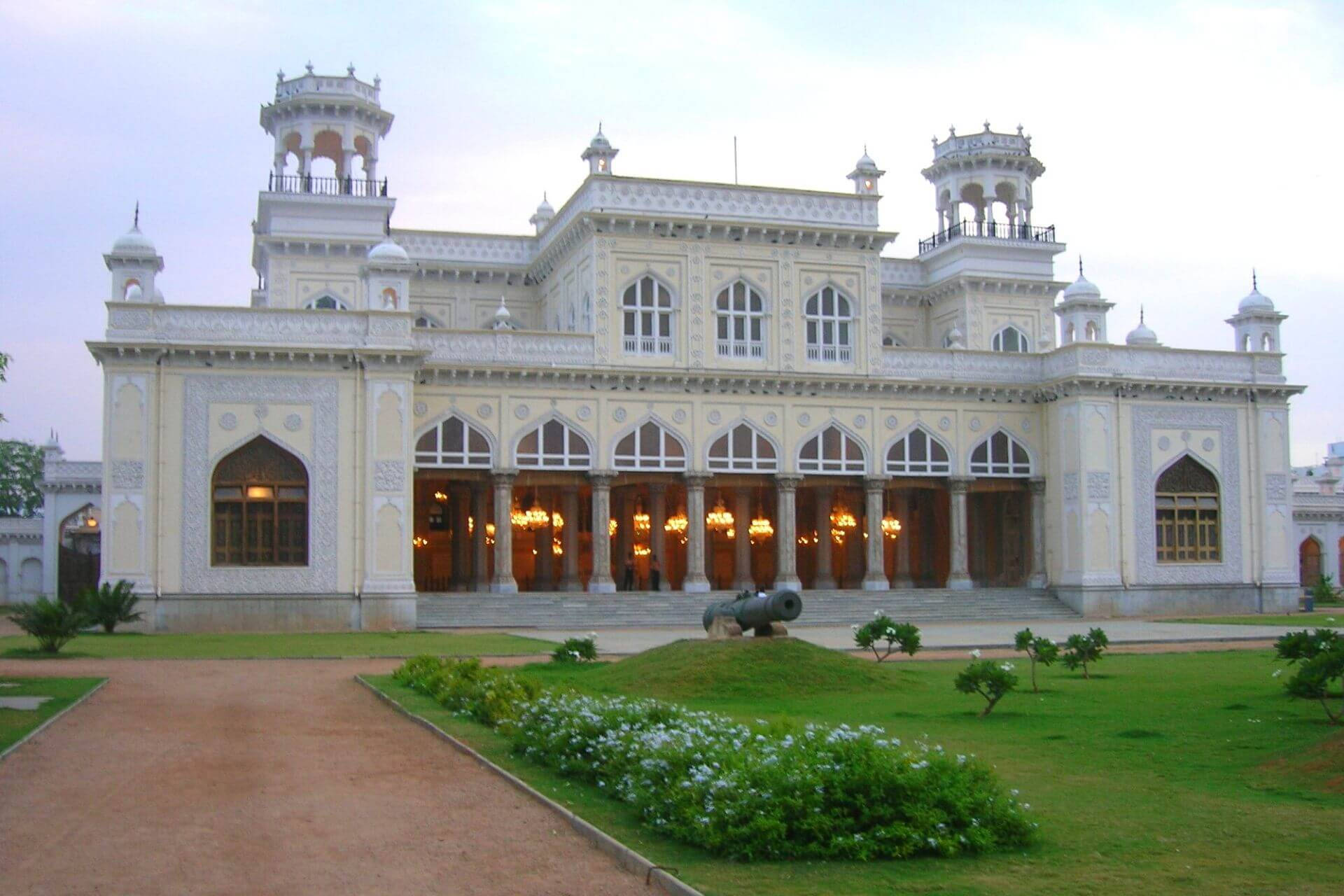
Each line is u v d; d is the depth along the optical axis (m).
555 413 38.97
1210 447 42.75
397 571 34.78
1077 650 20.97
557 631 33.78
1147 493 41.78
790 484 40.78
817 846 8.55
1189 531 42.34
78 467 49.62
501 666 22.02
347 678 20.98
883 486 41.78
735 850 8.52
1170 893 7.63
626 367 39.12
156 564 33.78
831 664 18.94
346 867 8.55
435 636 31.81
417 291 45.16
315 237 41.97
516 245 46.28
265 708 16.84
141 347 33.78
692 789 9.24
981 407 42.84
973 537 46.72
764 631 20.08
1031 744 13.43
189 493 34.12
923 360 42.56
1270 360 43.59
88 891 7.94
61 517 49.50
